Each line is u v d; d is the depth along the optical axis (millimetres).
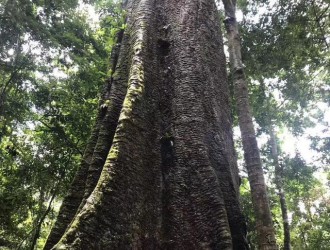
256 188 5238
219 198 3561
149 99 4363
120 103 4469
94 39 13586
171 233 3422
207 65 5238
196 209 3537
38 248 15016
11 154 12875
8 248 13969
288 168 15398
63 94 12844
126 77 4797
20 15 12156
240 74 6395
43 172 12375
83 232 2787
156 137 4090
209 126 4426
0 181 13031
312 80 13180
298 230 24188
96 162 3832
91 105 12117
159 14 5848
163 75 4898
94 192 3107
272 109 13969
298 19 10859
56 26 13859
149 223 3365
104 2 13117
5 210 11625
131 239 3057
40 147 12969
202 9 6027
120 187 3234
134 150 3627
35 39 13203
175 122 4305
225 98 5371
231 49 6836
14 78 13711
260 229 4930
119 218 3057
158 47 5238
